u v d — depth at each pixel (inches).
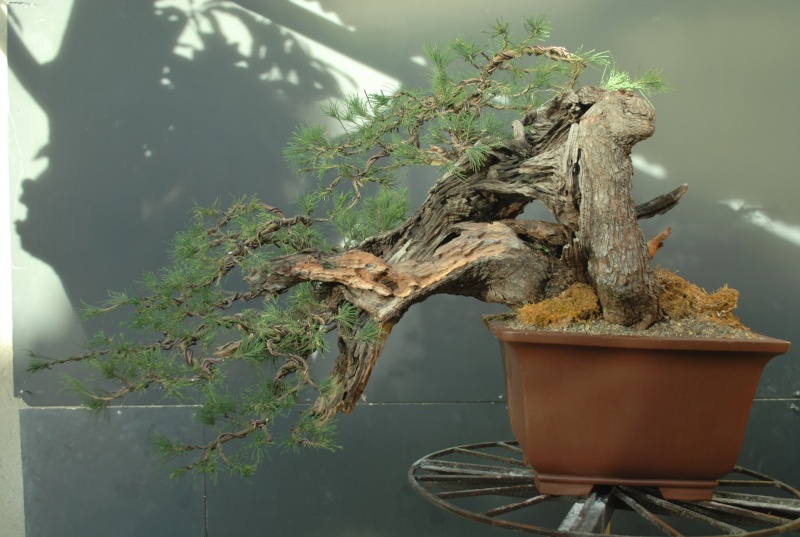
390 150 66.9
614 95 60.0
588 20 97.2
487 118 71.0
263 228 63.5
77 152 101.9
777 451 97.4
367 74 100.0
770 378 97.4
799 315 96.7
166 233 101.7
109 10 101.4
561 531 51.7
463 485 72.4
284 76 101.0
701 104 96.9
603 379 57.4
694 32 96.5
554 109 64.9
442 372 101.0
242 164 101.3
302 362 59.9
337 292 66.8
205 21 101.2
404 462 101.0
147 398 101.2
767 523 58.1
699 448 58.2
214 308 60.9
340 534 101.4
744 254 97.1
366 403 101.1
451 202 68.8
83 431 101.7
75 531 102.0
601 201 58.7
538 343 56.7
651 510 63.9
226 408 59.4
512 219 70.1
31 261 102.2
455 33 98.5
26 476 102.2
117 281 101.7
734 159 96.8
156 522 101.8
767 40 95.8
